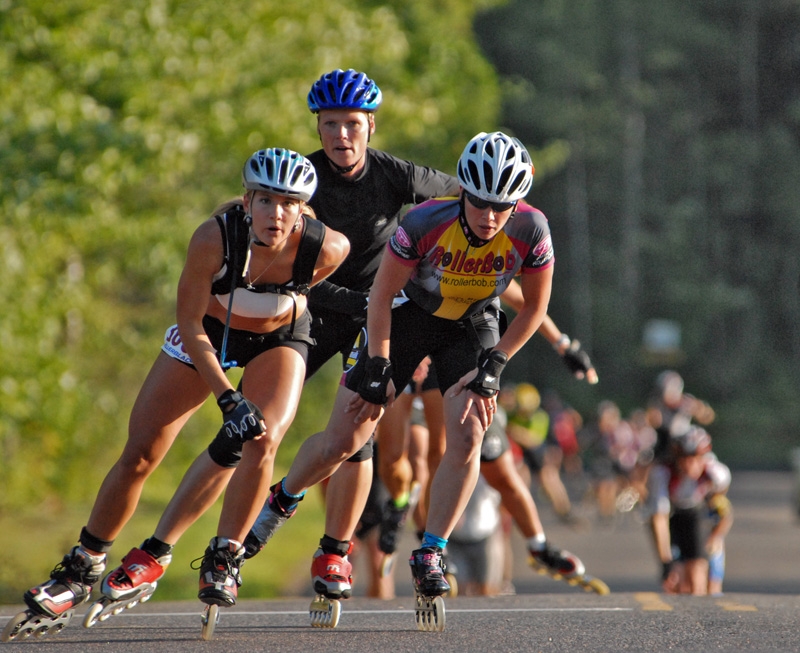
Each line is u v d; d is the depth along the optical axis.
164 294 40.22
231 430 13.20
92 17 34.44
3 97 32.22
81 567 14.53
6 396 34.59
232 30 40.31
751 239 168.75
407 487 21.95
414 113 57.50
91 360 49.34
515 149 14.05
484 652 13.38
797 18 170.88
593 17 164.38
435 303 15.16
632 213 163.00
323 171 16.98
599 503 68.69
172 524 14.09
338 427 15.10
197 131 38.41
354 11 52.16
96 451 50.12
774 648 13.63
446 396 15.17
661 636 14.58
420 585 14.81
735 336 164.50
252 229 13.72
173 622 16.66
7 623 15.02
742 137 168.12
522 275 15.01
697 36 168.38
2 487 45.56
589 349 161.75
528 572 45.09
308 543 53.78
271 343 14.41
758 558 47.94
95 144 32.84
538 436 50.75
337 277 17.48
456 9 92.12
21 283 35.09
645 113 167.62
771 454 138.75
